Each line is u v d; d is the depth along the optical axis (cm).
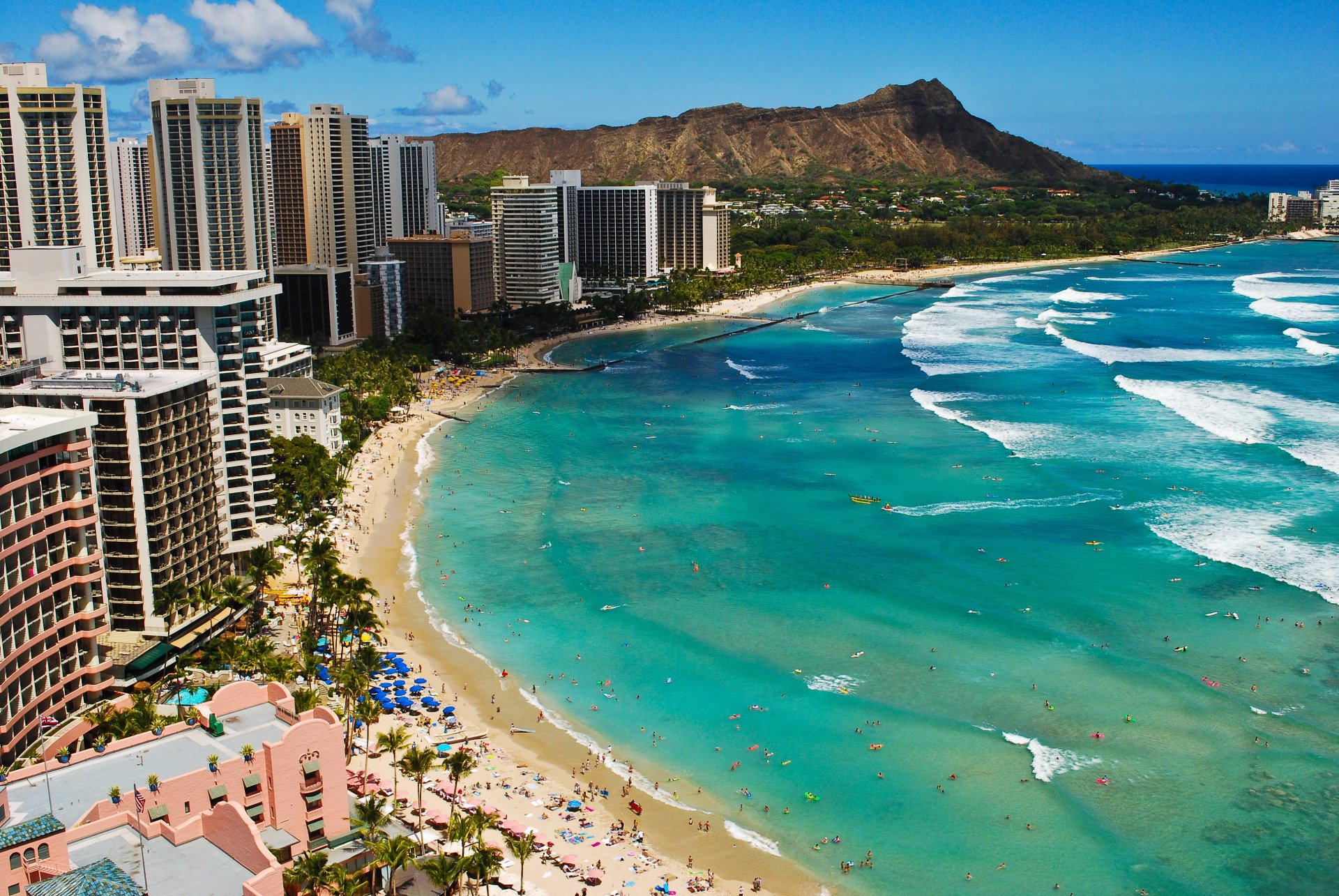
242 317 18900
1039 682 14938
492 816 10962
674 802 12475
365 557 19925
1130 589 17662
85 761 10400
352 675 13412
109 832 9581
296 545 18412
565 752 13525
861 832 11912
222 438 18088
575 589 18362
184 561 15562
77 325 18125
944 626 16650
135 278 18475
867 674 15300
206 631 15500
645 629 16812
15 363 17600
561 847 11525
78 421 13688
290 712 11119
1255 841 11606
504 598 18088
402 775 12556
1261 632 16075
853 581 18425
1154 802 12294
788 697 14712
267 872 8762
